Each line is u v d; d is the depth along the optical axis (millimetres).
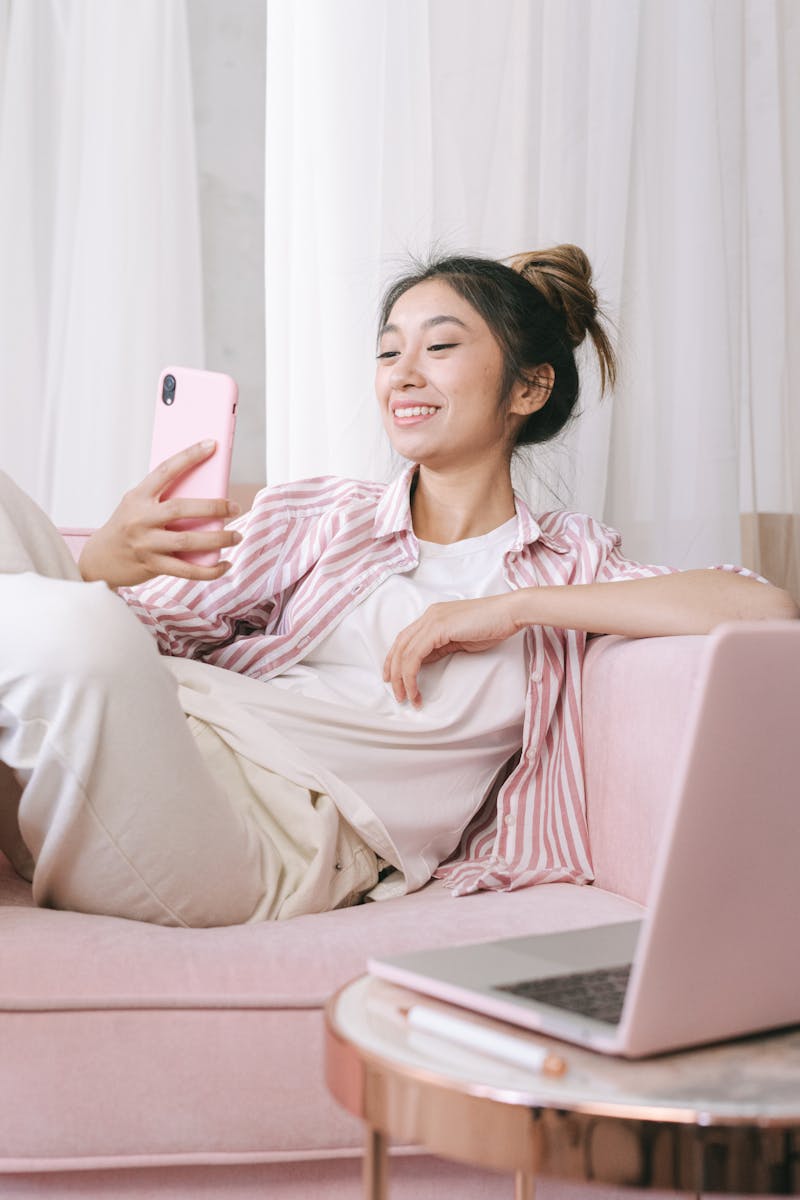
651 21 2064
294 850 1130
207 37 2299
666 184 2059
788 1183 520
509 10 2004
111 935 905
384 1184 609
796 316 2256
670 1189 522
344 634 1349
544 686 1329
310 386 2027
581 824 1285
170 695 939
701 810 566
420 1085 561
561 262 1542
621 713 1210
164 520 1175
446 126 1991
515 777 1321
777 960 618
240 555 1381
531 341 1452
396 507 1406
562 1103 533
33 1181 853
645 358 2039
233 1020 846
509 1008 620
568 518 1496
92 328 2131
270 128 2062
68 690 893
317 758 1240
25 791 946
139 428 2148
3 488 1072
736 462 2049
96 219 2137
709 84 2049
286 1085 845
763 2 2232
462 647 1311
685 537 2029
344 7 1996
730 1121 520
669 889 566
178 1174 865
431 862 1290
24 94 2184
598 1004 625
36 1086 827
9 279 2178
